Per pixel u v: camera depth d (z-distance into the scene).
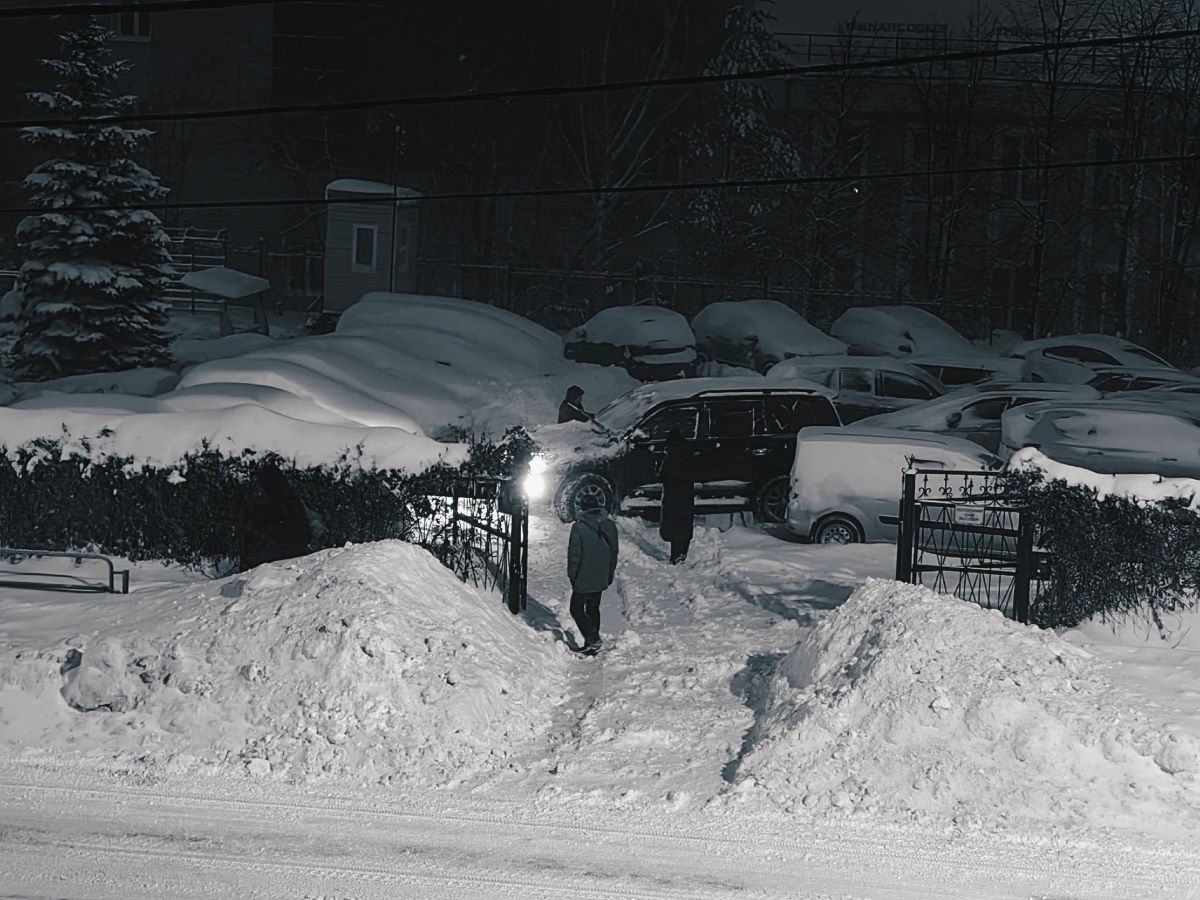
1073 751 9.48
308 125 44.62
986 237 46.09
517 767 9.90
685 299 42.41
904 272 46.72
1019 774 9.37
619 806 9.23
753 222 42.66
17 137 48.25
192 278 34.59
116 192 29.38
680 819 9.05
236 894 7.91
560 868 8.31
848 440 18.77
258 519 13.72
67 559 15.59
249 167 48.25
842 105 42.62
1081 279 44.62
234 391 18.62
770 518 20.33
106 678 10.63
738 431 20.31
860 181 43.84
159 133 47.19
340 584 11.23
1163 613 12.80
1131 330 44.78
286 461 15.27
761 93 43.44
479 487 15.16
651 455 20.02
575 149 45.78
